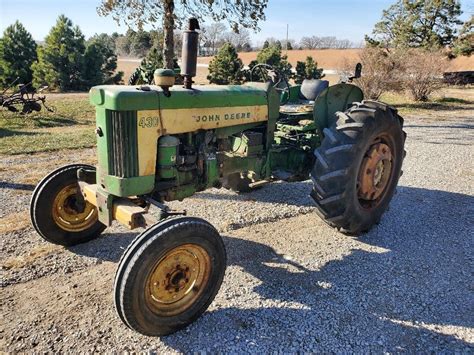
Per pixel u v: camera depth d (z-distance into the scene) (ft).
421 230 15.24
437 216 16.62
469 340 9.44
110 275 11.50
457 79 101.40
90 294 10.60
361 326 9.77
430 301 10.84
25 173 20.58
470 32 98.99
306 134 16.75
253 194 18.20
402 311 10.38
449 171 23.26
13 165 22.03
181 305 9.43
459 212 17.12
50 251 12.71
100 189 11.03
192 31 11.31
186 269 9.37
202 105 11.72
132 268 8.41
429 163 24.84
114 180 10.44
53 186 12.28
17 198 17.02
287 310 10.25
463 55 103.96
